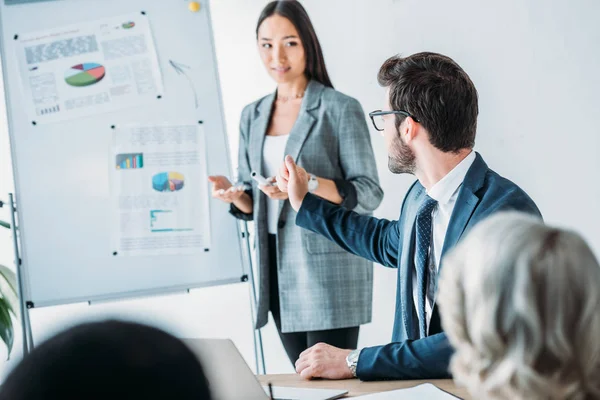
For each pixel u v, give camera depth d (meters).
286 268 2.32
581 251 0.57
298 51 2.38
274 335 3.12
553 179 2.96
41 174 2.47
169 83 2.55
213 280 2.55
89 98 2.51
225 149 2.57
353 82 3.02
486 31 2.94
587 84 2.92
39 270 2.46
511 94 2.95
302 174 1.69
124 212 2.51
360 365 1.24
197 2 2.58
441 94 1.37
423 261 1.39
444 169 1.39
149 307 3.13
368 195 2.28
